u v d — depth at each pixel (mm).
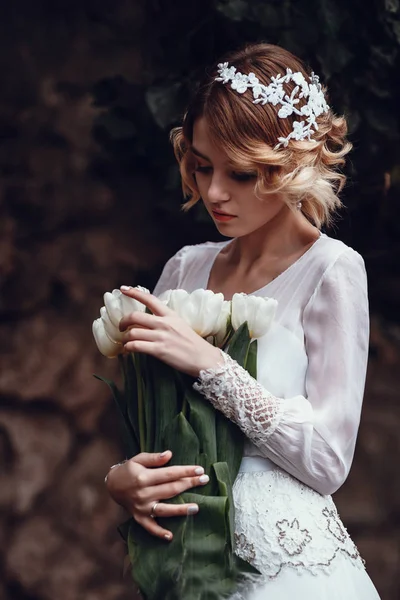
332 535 2361
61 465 4812
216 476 2277
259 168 2377
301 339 2453
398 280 4512
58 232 4871
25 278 4852
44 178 4871
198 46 3949
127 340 2312
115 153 4402
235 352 2354
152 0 4145
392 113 3908
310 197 2551
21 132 4941
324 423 2357
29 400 4797
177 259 2887
